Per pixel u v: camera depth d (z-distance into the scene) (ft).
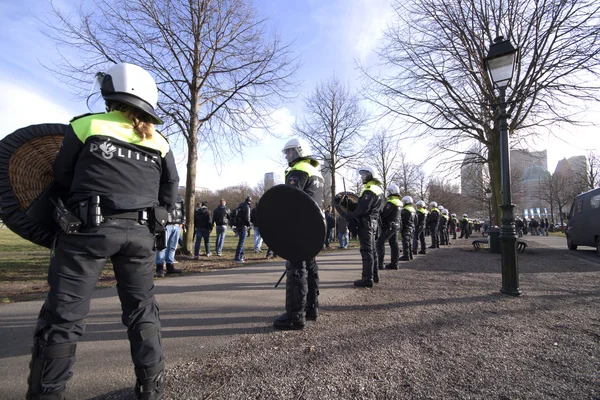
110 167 5.62
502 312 12.59
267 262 29.86
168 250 21.98
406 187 101.55
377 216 18.39
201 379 7.11
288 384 6.91
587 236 38.01
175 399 6.31
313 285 11.43
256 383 6.95
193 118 32.12
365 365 7.86
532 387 6.89
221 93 33.88
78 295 5.33
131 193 5.85
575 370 7.71
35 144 6.31
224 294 15.46
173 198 7.20
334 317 11.82
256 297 14.83
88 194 5.45
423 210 37.76
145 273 6.18
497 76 17.22
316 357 8.28
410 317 11.84
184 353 8.50
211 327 10.64
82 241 5.32
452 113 34.47
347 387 6.81
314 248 9.62
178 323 11.05
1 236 85.15
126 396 6.48
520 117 34.53
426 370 7.63
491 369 7.73
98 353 8.53
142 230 6.01
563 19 28.71
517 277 15.57
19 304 13.87
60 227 5.12
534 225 132.26
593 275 21.76
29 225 5.86
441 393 6.61
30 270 25.16
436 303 13.94
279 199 9.87
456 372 7.55
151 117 6.24
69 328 5.32
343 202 19.88
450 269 24.63
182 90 31.76
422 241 39.27
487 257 33.14
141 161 6.08
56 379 5.14
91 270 5.45
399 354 8.52
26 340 9.51
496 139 34.30
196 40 31.73
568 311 12.80
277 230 10.00
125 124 5.98
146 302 6.17
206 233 33.91
